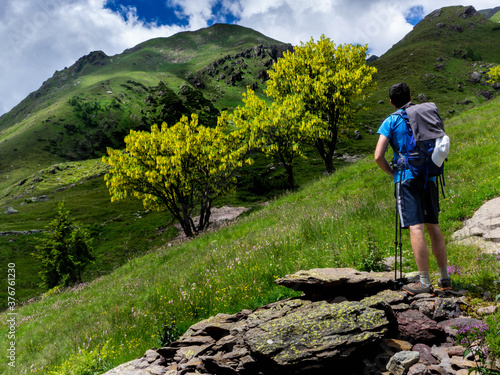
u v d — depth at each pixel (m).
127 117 198.62
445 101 119.75
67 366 6.53
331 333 3.05
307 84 33.22
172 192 32.19
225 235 17.27
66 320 13.80
